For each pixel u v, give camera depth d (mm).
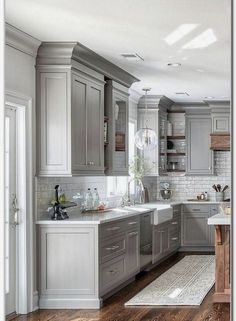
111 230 5410
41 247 5023
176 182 8664
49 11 4051
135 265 6262
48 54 5051
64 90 5086
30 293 4895
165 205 7527
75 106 5207
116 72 6156
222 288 5293
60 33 4664
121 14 4129
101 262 5113
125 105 6672
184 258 7699
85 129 5453
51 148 5109
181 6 3953
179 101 8430
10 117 4848
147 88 7355
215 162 8445
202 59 5602
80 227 5016
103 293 5184
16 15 4156
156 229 7152
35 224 5016
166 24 4387
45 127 5109
